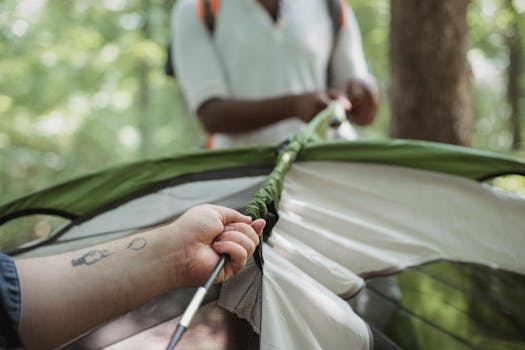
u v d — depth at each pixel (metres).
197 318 0.97
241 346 0.94
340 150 1.30
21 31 8.36
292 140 1.34
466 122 2.97
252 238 0.84
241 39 1.90
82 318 0.72
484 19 9.05
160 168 1.38
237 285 0.92
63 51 8.25
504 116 11.82
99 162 10.66
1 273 0.69
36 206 1.37
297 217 1.18
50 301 0.71
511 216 1.20
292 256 1.06
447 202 1.23
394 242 1.19
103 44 9.20
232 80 1.93
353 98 1.92
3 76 8.09
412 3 2.90
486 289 1.19
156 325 0.99
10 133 7.83
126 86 10.25
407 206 1.24
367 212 1.24
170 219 1.32
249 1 1.92
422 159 1.26
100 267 0.75
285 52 1.90
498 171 1.22
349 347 0.94
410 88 2.95
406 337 1.17
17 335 0.66
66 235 1.34
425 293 1.19
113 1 9.80
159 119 12.86
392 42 3.00
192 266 0.78
